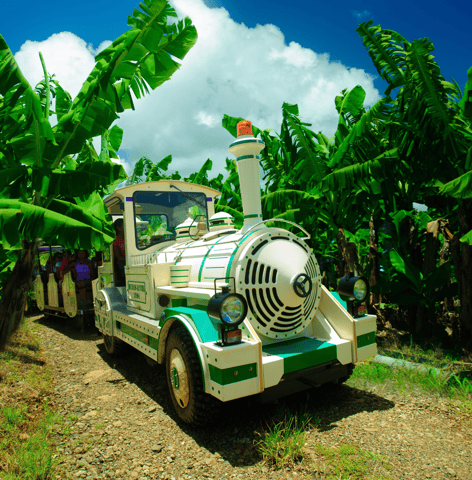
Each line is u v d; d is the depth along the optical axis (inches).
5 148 192.9
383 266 265.3
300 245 149.0
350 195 264.2
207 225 221.6
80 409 148.4
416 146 231.3
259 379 114.7
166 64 202.2
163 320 146.1
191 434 123.9
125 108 224.8
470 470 97.0
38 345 258.2
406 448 108.7
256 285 132.0
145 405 150.1
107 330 216.2
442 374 162.2
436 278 214.4
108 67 181.0
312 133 282.4
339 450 108.5
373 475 96.3
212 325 122.0
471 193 163.0
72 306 304.5
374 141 248.2
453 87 218.4
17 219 157.2
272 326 135.6
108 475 102.3
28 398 154.8
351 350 141.3
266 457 107.1
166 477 100.6
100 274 260.8
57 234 162.6
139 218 203.6
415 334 231.9
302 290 132.7
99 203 217.0
